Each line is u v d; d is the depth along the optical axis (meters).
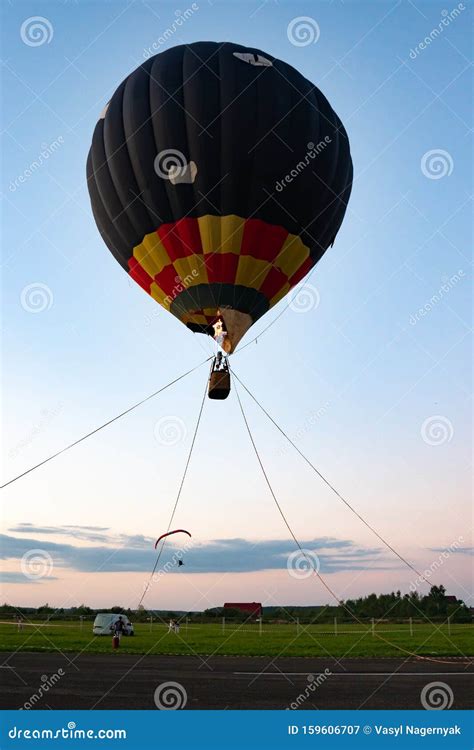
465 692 17.25
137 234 23.84
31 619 52.19
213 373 23.81
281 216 23.19
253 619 56.31
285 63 24.41
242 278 23.53
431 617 54.38
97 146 24.31
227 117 22.52
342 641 33.06
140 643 31.70
